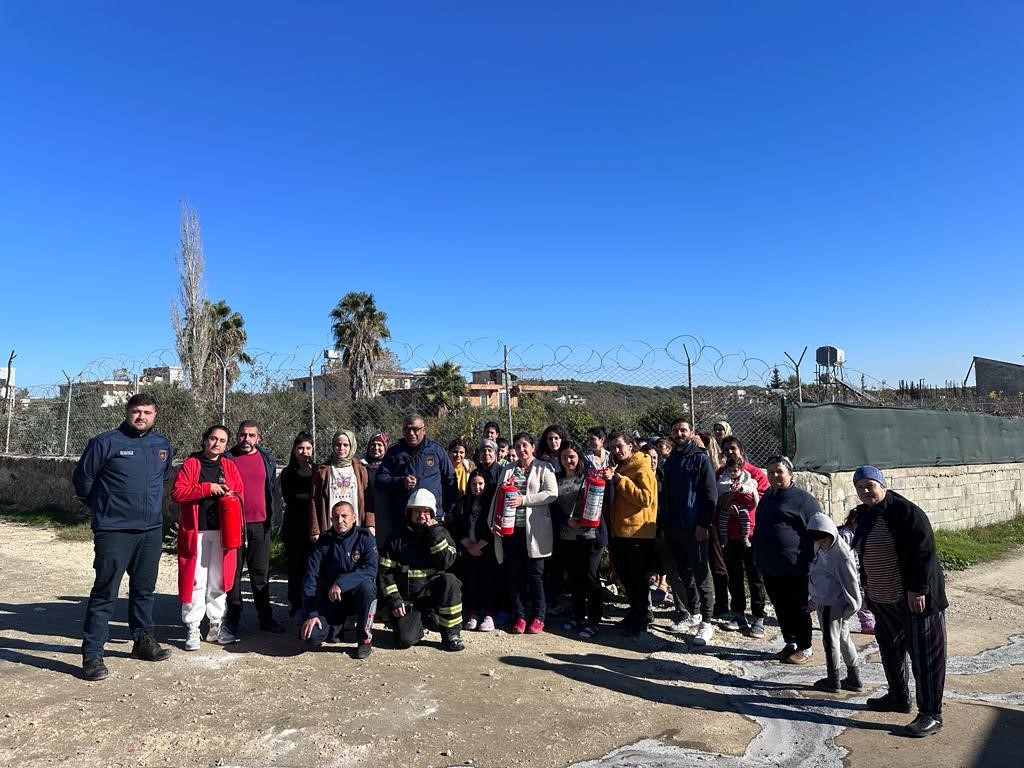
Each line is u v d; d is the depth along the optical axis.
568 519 6.36
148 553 5.22
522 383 9.55
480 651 5.66
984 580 8.66
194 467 5.63
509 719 4.30
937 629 4.22
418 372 10.64
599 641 6.05
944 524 11.64
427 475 6.31
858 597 4.82
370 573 5.62
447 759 3.76
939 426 11.77
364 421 10.66
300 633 5.79
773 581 5.61
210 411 12.09
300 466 6.55
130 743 3.87
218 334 25.34
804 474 8.54
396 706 4.46
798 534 5.51
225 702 4.48
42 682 4.77
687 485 6.36
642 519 6.19
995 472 13.26
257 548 6.05
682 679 5.14
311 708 4.40
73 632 5.98
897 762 3.81
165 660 5.29
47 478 13.39
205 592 5.68
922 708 4.20
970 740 4.09
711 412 8.99
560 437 6.69
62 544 10.31
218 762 3.67
